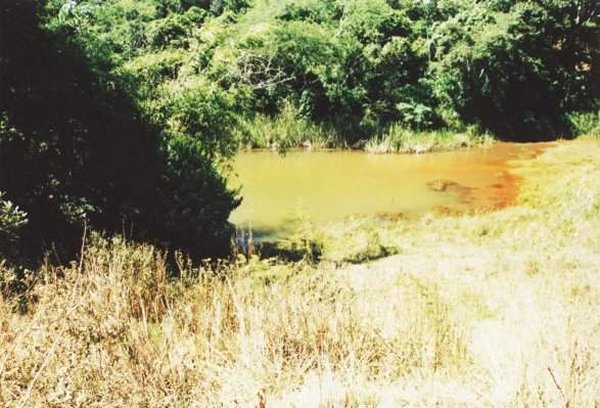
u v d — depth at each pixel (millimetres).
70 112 9734
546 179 18500
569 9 34156
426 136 27078
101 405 3207
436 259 10305
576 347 3854
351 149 25703
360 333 4539
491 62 29469
